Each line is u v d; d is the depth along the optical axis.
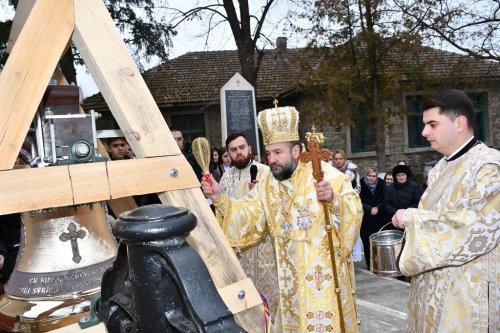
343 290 2.74
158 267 0.66
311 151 2.60
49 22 1.18
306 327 2.72
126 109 1.24
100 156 1.31
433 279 2.26
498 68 15.55
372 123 13.02
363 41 12.23
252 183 4.03
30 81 1.14
